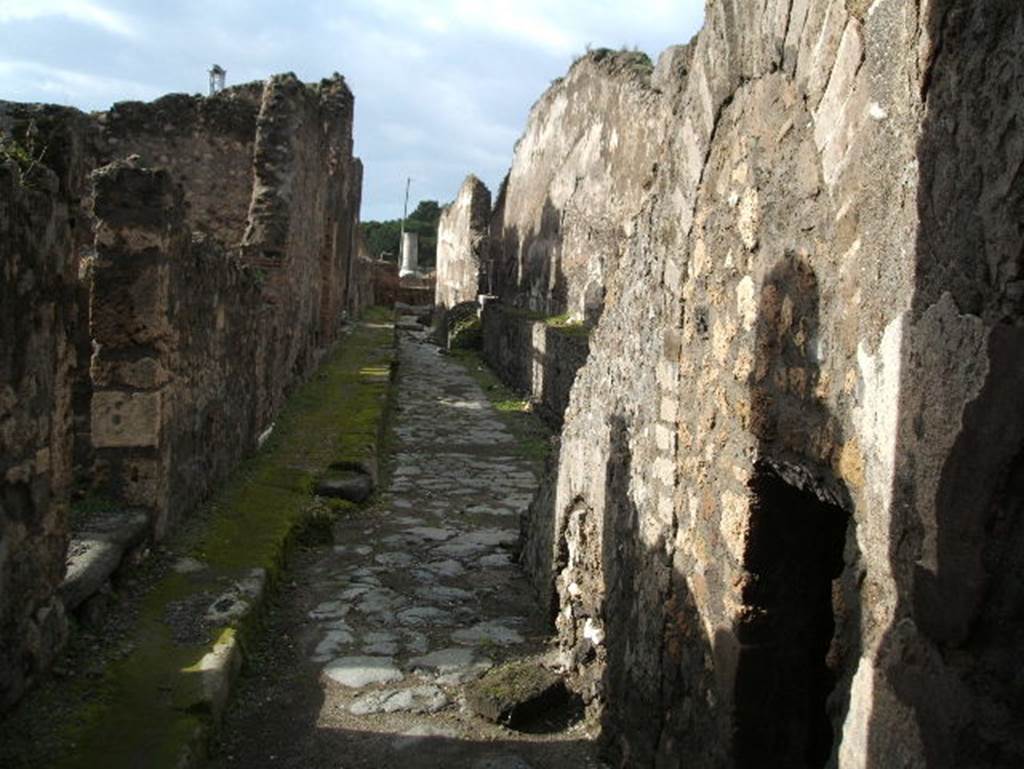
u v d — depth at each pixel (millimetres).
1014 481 1567
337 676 4348
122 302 4848
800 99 2389
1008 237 1553
